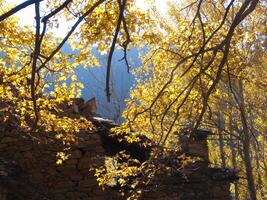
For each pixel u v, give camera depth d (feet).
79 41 20.21
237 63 24.41
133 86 33.86
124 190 38.11
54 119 28.55
